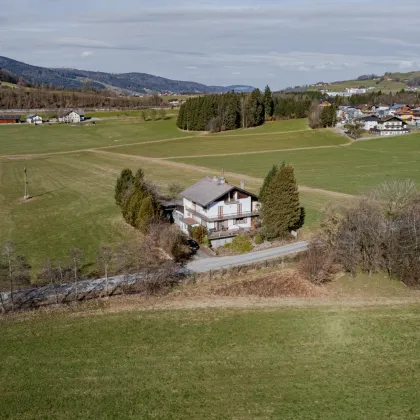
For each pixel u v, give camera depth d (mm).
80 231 74125
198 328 45781
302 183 105500
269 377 38438
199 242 67250
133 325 46219
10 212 85750
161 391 36594
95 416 33875
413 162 128500
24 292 52594
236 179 111500
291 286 55125
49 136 199375
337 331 45500
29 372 38938
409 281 55250
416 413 34219
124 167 130000
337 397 35969
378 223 58656
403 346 43062
